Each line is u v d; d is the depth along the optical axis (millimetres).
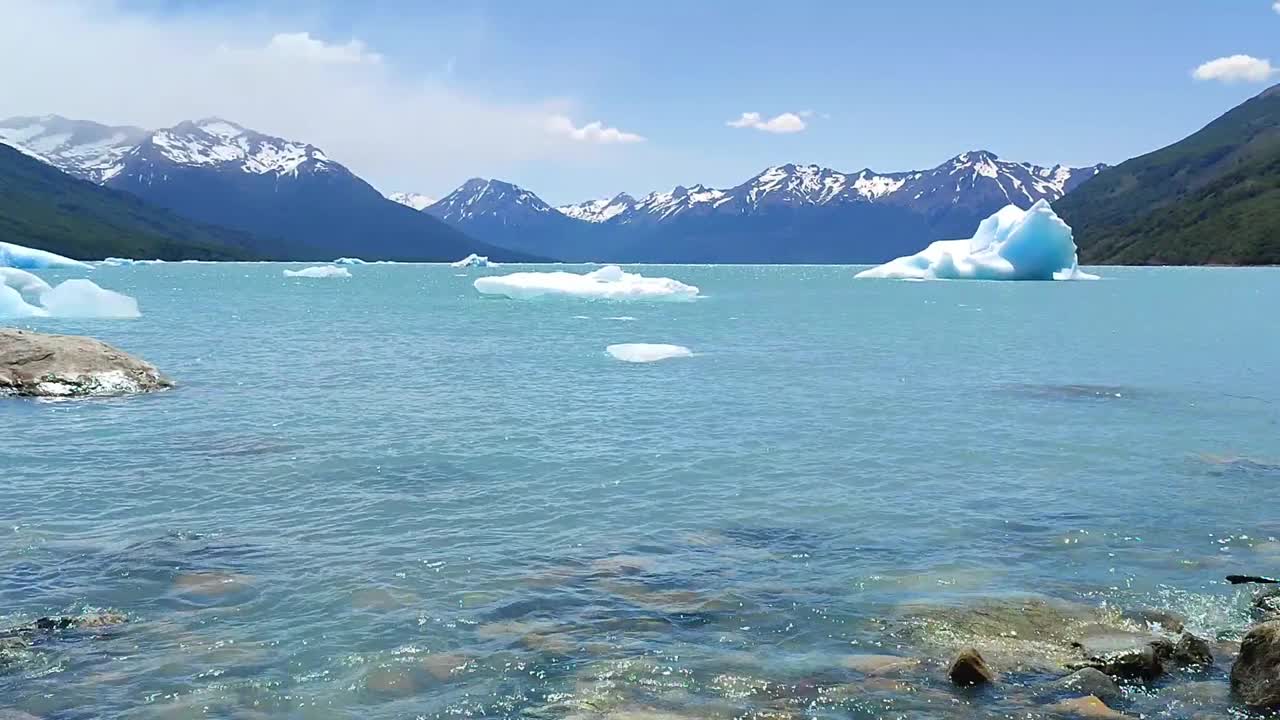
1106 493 13156
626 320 48656
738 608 8766
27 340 22406
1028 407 20688
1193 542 10875
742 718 6598
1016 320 48531
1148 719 6613
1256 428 18078
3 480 13562
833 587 9352
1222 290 80750
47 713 6590
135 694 6906
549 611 8664
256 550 10438
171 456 15312
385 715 6645
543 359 29953
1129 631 8180
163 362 28844
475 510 12227
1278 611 8562
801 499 12836
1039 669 7406
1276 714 6609
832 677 7277
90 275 115250
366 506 12375
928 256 111250
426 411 20000
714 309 58969
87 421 18297
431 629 8195
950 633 8133
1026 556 10375
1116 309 57188
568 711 6688
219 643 7863
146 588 9164
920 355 31594
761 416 19453
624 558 10250
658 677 7262
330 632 8117
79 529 11203
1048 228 99000
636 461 15211
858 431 17828
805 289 94438
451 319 48812
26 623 8227
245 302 63844
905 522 11727
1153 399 21781
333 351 32375
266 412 19688
